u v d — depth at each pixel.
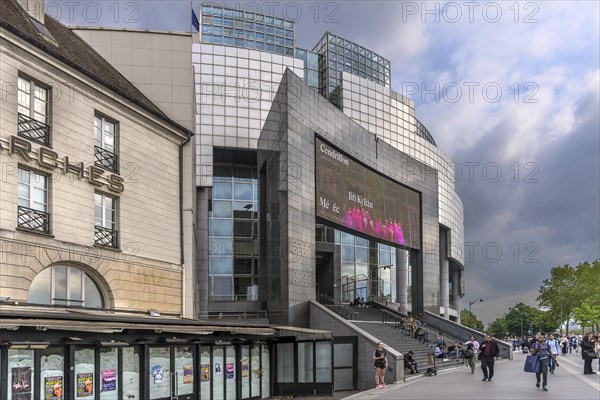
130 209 22.25
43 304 17.92
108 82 21.23
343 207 40.16
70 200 19.39
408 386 22.52
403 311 59.31
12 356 12.49
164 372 16.97
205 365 18.83
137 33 26.61
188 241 25.41
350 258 59.75
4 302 16.44
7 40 17.20
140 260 22.48
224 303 48.50
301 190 35.22
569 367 31.62
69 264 19.45
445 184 83.19
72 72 19.62
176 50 26.72
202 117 52.69
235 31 63.72
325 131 39.03
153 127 23.91
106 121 21.69
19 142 17.38
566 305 96.12
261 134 43.66
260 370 22.61
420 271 53.03
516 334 162.12
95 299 20.62
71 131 19.67
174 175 25.14
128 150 22.41
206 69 53.97
